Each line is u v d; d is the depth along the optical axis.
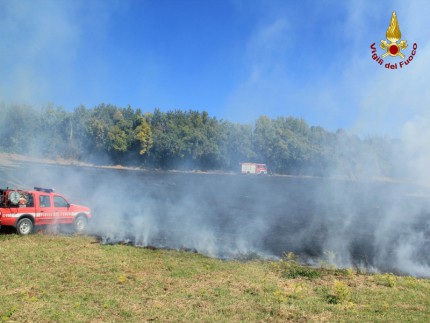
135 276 10.70
